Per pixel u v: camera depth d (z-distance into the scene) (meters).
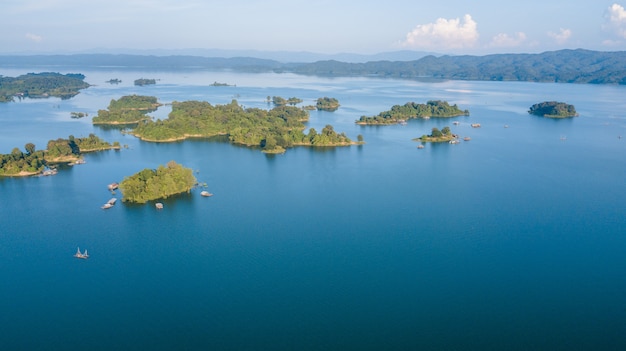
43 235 139.50
